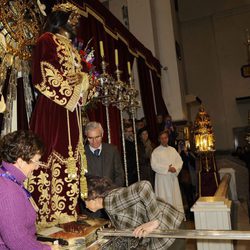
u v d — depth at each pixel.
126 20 8.10
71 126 1.93
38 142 1.33
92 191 1.77
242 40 11.95
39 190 1.80
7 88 1.92
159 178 4.74
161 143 4.88
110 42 4.37
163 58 8.26
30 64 2.10
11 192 1.20
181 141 6.20
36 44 1.87
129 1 7.88
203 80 12.34
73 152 1.90
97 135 2.67
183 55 12.20
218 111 12.10
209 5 12.12
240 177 8.24
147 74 6.45
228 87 12.05
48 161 1.82
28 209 1.28
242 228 4.32
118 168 2.83
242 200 6.31
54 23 1.99
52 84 1.77
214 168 5.06
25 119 2.02
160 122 6.55
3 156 1.29
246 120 11.77
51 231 1.56
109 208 1.72
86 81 1.91
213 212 2.59
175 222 1.79
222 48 12.19
